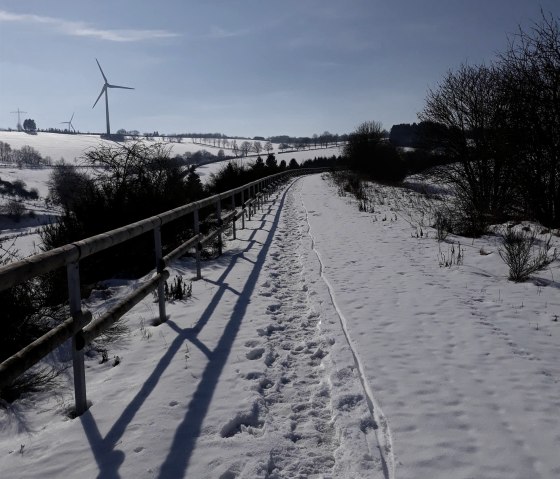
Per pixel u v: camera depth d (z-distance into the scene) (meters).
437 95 16.19
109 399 3.53
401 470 2.72
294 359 4.46
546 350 4.57
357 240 11.41
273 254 9.62
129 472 2.65
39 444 2.94
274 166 50.72
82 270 7.85
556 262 8.37
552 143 11.30
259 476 2.64
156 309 5.87
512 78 12.02
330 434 3.18
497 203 14.03
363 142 48.91
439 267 8.34
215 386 3.73
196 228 7.39
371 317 5.55
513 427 3.17
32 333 4.76
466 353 4.47
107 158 11.05
